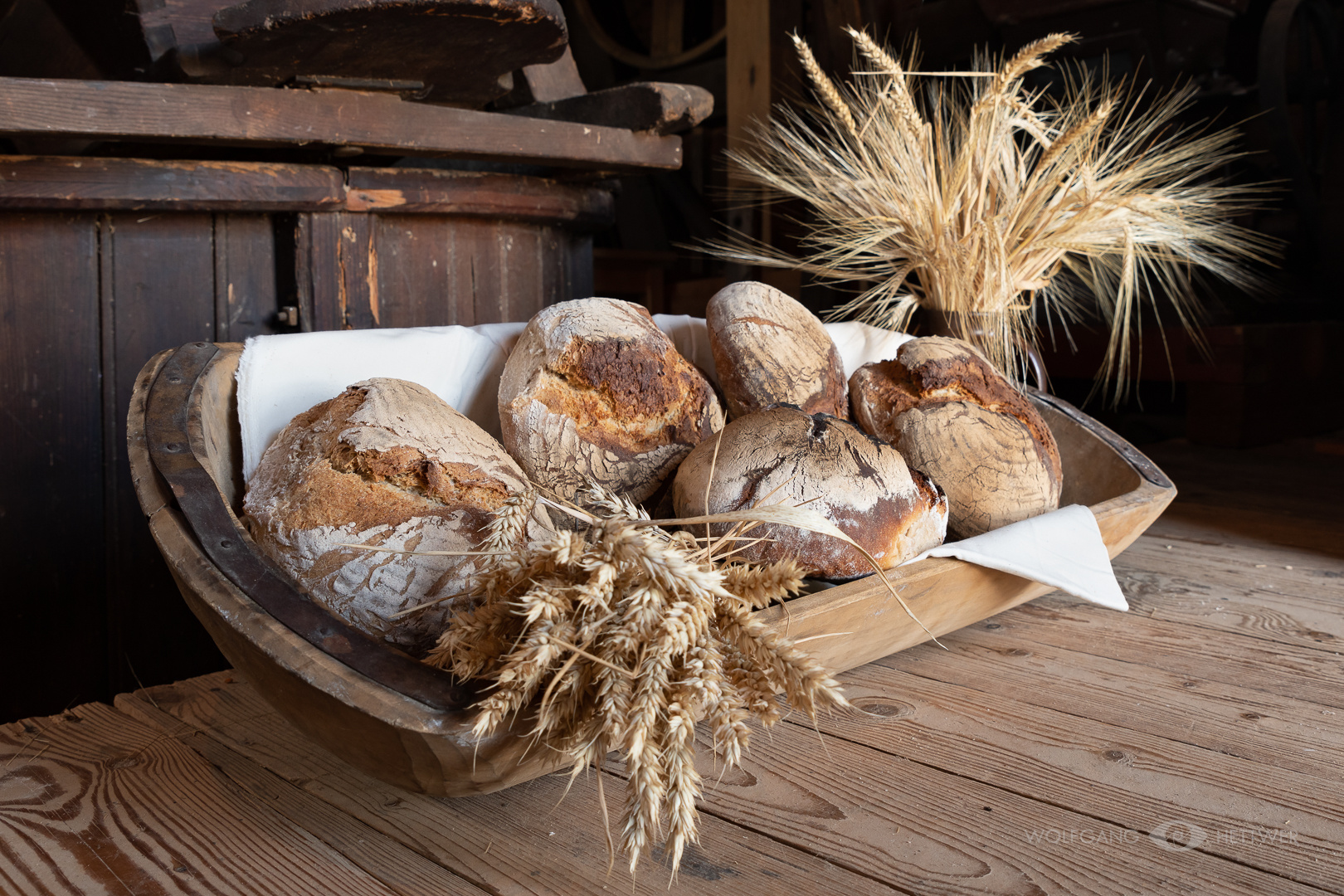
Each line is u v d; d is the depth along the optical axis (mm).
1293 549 1735
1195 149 1893
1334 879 1036
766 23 2611
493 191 1747
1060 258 1826
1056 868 1045
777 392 1403
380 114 1561
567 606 1000
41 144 1542
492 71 1621
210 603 1040
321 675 1008
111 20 1610
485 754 1014
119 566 1559
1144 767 1155
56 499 1511
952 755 1170
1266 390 2846
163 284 1552
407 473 1182
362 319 1649
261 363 1298
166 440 1163
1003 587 1330
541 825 1093
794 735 1199
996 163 1766
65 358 1502
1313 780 1142
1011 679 1302
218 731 1221
